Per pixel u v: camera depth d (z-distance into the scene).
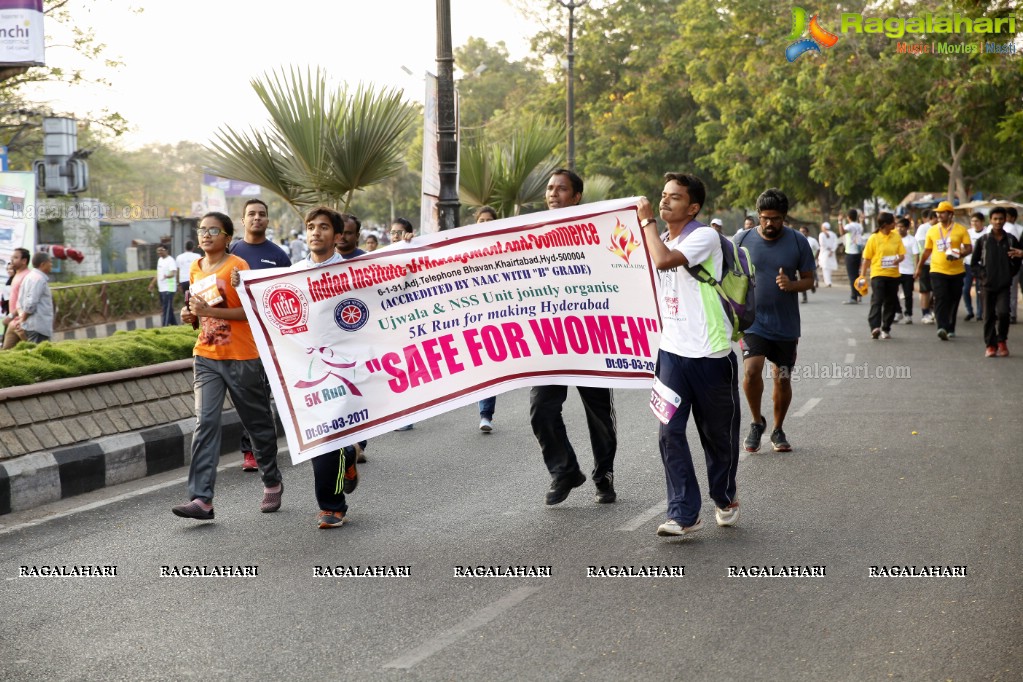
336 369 6.84
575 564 5.80
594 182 20.06
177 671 4.42
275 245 8.16
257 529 6.77
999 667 4.25
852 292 25.88
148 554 6.23
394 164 13.52
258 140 12.92
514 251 6.82
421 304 6.91
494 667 4.38
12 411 7.75
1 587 5.64
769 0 39.78
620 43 52.12
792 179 39.81
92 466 8.05
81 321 25.20
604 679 4.22
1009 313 14.66
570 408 11.57
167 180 78.38
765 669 4.28
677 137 48.16
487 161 16.64
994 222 14.63
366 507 7.29
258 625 4.96
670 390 6.12
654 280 6.67
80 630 4.95
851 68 32.66
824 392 12.04
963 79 30.17
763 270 8.51
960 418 10.15
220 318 6.94
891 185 35.28
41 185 15.82
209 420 6.93
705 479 7.98
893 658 4.37
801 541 6.14
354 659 4.50
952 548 5.93
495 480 8.04
